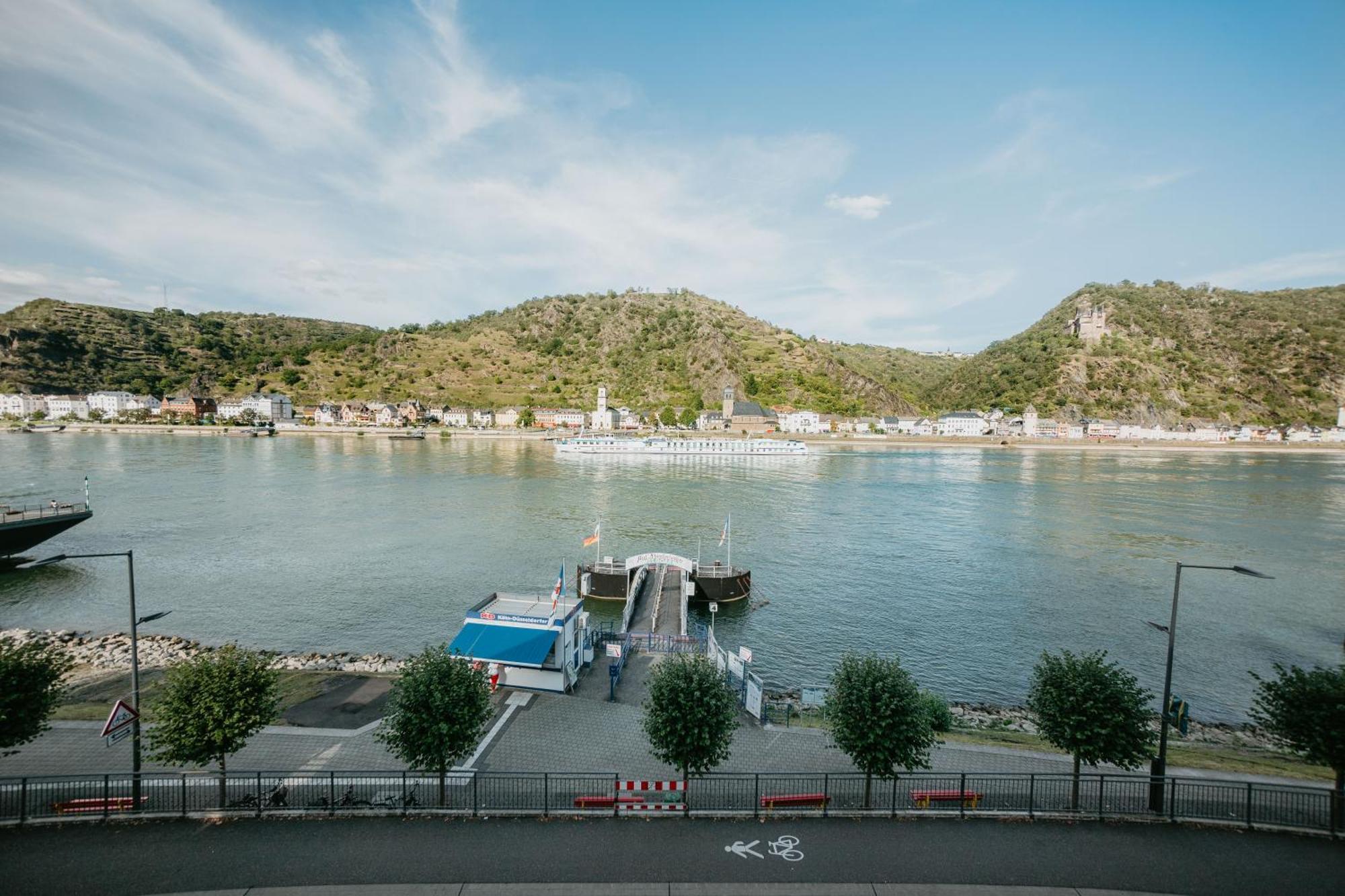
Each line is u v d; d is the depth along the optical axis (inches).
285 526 3324.3
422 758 850.1
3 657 859.4
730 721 886.4
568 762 1024.2
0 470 5196.9
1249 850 761.6
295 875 679.7
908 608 2230.6
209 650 1770.4
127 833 749.9
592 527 3400.6
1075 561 2827.3
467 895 652.1
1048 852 749.9
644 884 675.4
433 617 2068.2
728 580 2278.5
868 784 863.7
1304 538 3304.6
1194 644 1936.5
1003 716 1481.3
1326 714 830.5
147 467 5561.0
